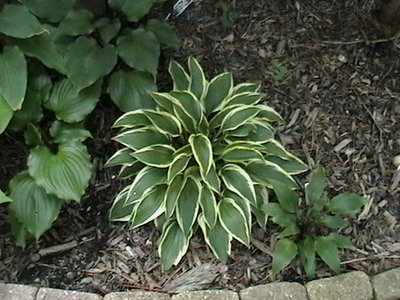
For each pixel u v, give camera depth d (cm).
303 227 142
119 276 140
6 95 135
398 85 164
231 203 137
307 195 141
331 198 149
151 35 146
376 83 164
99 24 146
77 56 141
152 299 131
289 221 138
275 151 144
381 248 143
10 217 140
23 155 155
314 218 140
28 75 146
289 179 142
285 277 139
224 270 140
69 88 146
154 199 139
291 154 149
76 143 143
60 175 137
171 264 137
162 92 158
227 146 142
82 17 145
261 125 146
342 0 173
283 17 171
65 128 146
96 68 141
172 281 138
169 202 135
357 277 133
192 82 150
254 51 167
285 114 160
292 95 162
